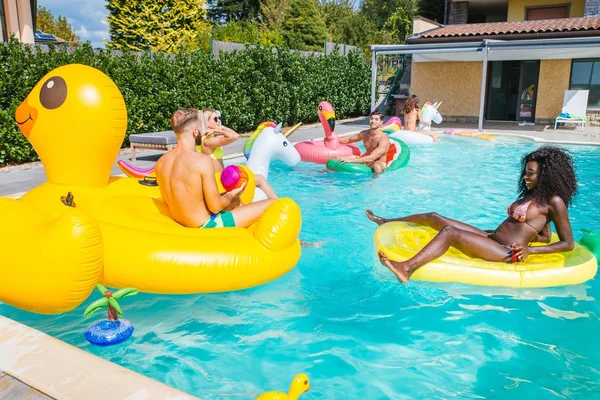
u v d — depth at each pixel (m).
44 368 2.52
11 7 14.72
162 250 3.89
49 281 3.38
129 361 3.32
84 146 4.34
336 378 3.14
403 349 3.48
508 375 3.17
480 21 23.45
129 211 4.38
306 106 17.52
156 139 10.04
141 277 3.87
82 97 4.25
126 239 3.89
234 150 11.29
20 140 9.84
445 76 19.00
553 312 3.94
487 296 4.20
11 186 8.00
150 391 2.33
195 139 4.48
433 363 3.30
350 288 4.42
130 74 11.52
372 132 9.70
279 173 9.31
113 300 3.50
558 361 3.33
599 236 4.94
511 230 4.43
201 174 4.23
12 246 3.46
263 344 3.54
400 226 5.13
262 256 4.17
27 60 9.88
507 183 8.59
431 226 5.09
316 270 4.79
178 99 12.53
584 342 3.54
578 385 3.07
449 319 3.87
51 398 2.31
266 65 15.20
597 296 4.18
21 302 3.51
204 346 3.51
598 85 16.89
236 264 4.05
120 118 4.51
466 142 13.24
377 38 41.16
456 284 4.29
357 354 3.41
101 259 3.54
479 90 18.66
